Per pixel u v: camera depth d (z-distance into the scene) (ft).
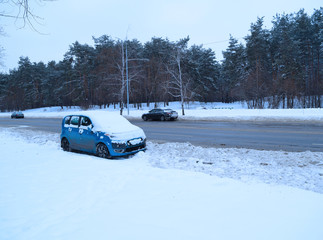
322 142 30.66
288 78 123.24
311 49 151.33
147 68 165.78
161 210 11.63
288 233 9.26
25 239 9.51
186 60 151.43
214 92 195.42
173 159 23.18
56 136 44.80
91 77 187.11
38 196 14.07
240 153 24.98
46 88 238.68
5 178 17.57
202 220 10.47
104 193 14.23
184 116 84.02
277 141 32.58
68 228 10.26
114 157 25.11
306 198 12.59
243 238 8.99
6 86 270.26
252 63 147.13
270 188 14.21
